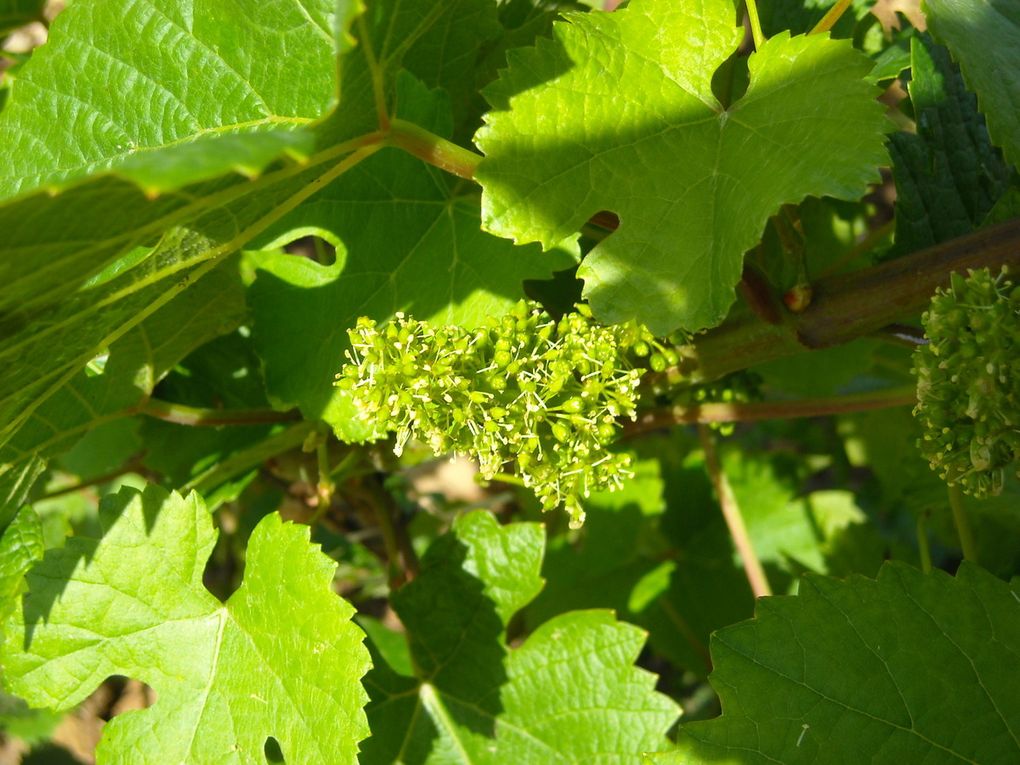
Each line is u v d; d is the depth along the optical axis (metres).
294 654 0.30
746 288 0.30
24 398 0.29
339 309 0.34
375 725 0.38
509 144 0.28
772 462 0.56
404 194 0.34
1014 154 0.30
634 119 0.28
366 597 0.64
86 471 0.48
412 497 0.58
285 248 0.67
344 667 0.30
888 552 0.54
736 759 0.27
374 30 0.26
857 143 0.25
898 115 0.49
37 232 0.21
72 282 0.24
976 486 0.27
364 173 0.34
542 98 0.28
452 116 0.35
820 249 0.46
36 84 0.30
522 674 0.38
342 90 0.25
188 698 0.32
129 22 0.29
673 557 0.54
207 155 0.20
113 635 0.32
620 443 0.53
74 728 0.60
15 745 0.61
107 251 0.23
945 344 0.26
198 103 0.29
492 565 0.39
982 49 0.30
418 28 0.28
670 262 0.27
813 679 0.28
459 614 0.39
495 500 0.61
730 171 0.27
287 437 0.38
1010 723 0.28
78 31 0.30
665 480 0.54
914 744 0.27
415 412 0.27
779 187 0.25
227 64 0.29
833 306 0.30
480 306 0.33
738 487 0.55
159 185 0.19
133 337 0.34
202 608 0.32
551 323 0.28
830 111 0.26
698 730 0.28
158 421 0.41
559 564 0.52
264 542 0.31
